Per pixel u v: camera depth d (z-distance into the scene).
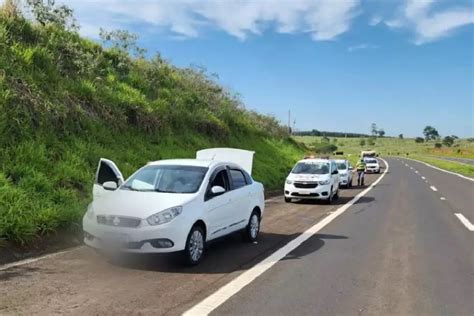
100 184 9.88
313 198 18.33
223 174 9.62
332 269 8.04
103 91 17.34
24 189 10.20
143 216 7.58
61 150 13.02
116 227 7.57
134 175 9.35
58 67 15.99
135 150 16.58
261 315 5.71
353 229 12.34
